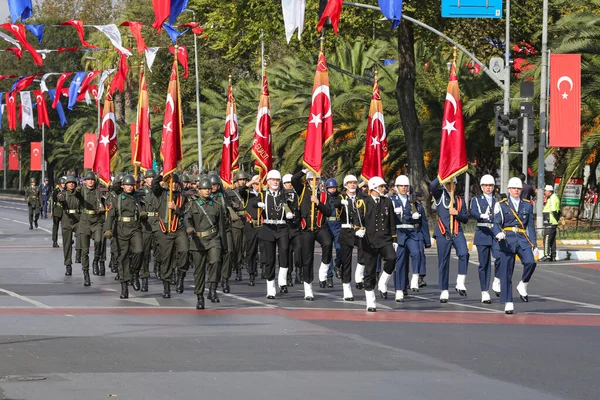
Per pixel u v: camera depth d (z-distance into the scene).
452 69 31.17
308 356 18.16
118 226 27.94
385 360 17.81
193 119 102.31
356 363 17.47
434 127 64.44
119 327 21.83
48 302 26.72
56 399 14.25
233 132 41.09
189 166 95.25
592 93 55.03
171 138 31.47
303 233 28.12
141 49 43.66
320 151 32.38
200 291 25.38
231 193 33.44
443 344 19.75
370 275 25.28
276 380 15.84
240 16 57.53
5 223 77.94
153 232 28.81
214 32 60.09
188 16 94.50
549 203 43.06
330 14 42.41
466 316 24.47
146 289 29.86
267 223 28.30
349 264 27.70
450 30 58.47
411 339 20.38
